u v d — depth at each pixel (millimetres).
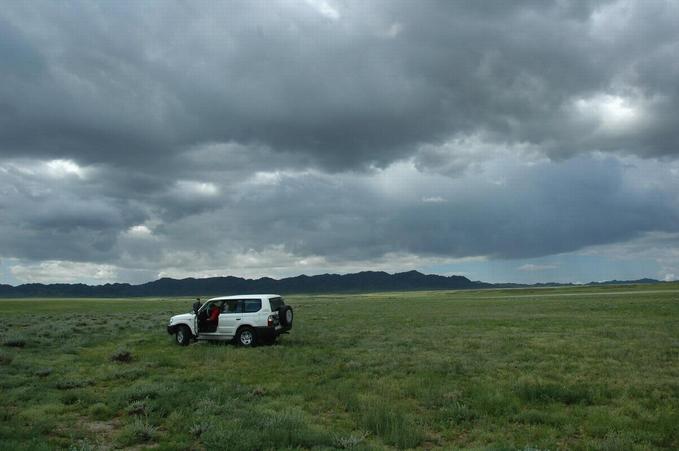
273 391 12758
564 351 18422
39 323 36500
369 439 9023
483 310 48594
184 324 22906
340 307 62062
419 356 17938
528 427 9484
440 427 9648
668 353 17719
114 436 9289
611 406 10984
